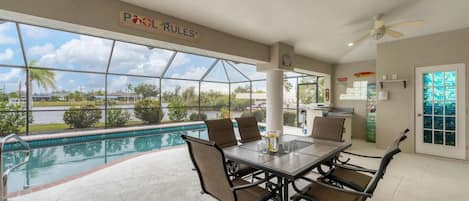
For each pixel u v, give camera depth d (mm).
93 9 2510
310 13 3148
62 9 2311
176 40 3258
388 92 4801
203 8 2971
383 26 3182
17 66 5109
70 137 5602
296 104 8055
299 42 4629
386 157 1533
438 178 3076
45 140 5227
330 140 2984
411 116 4477
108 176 3148
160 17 3088
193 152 1763
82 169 4043
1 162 1831
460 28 3859
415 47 4387
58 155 4875
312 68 6066
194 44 3475
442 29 3920
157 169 3467
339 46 4945
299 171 1701
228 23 3514
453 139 4016
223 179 1552
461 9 3096
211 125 2930
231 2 2795
